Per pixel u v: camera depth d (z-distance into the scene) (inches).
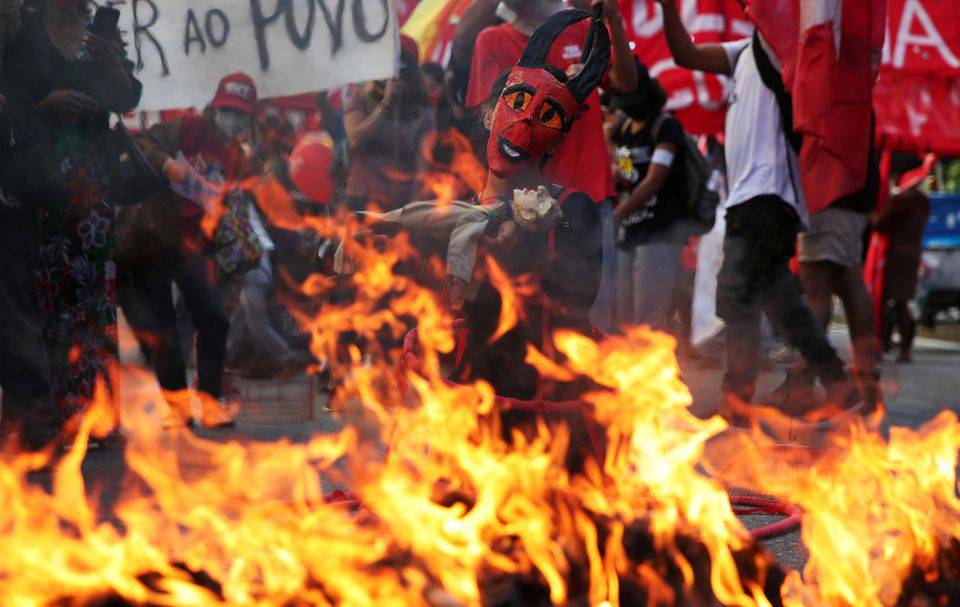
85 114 212.8
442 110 284.2
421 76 286.2
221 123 279.0
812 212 259.3
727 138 256.4
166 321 254.8
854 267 277.7
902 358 451.2
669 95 392.5
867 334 278.1
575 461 133.3
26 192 202.7
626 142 304.7
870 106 248.8
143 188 238.1
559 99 136.3
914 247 449.4
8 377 203.0
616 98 296.7
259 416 257.3
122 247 248.5
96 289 224.5
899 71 412.8
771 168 246.8
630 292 315.3
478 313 135.0
